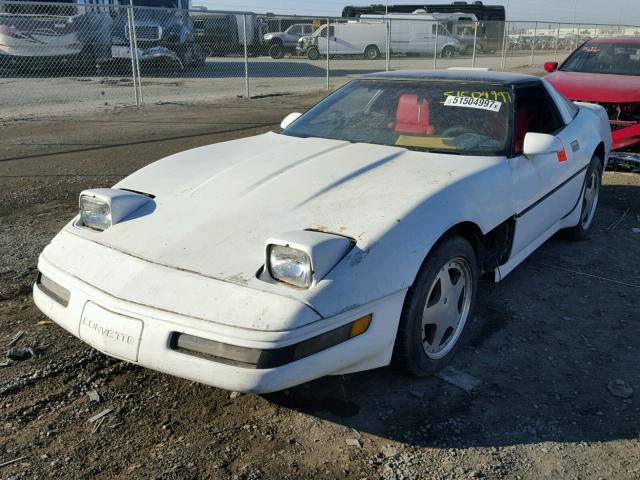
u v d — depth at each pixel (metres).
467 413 2.83
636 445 2.62
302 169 3.26
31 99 14.06
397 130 3.82
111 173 7.36
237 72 21.16
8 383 2.97
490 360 3.30
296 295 2.37
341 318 2.42
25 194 6.39
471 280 3.24
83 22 16.95
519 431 2.71
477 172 3.28
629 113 7.23
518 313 3.86
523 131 3.88
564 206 4.49
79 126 10.65
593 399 2.96
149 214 3.00
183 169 3.46
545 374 3.17
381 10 39.22
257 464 2.47
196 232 2.78
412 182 3.07
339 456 2.53
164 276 2.56
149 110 12.70
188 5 22.33
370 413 2.82
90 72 17.83
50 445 2.56
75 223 3.14
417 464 2.49
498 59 28.36
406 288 2.64
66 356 3.23
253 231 2.71
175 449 2.55
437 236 2.78
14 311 3.74
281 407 2.85
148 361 2.46
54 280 2.84
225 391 2.95
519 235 3.70
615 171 7.67
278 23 27.38
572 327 3.68
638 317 3.82
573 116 4.87
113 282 2.63
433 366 3.06
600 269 4.59
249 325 2.31
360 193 2.95
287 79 19.61
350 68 23.28
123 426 2.69
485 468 2.47
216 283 2.47
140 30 18.31
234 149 3.80
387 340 2.66
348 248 2.55
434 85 4.06
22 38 16.09
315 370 2.39
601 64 8.62
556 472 2.46
